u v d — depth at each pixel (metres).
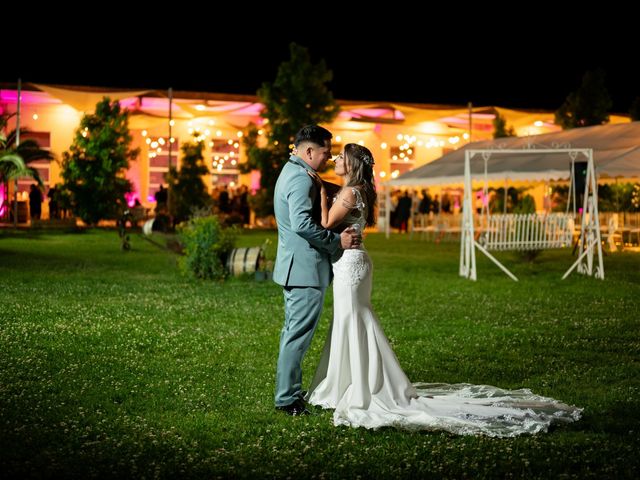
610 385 6.28
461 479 4.14
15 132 28.73
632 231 23.55
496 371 6.79
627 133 17.23
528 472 4.23
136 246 20.98
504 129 32.16
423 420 5.03
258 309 10.09
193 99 30.39
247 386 6.08
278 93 30.62
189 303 10.50
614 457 4.47
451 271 15.90
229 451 4.54
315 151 5.45
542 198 31.92
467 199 15.03
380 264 17.34
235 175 33.66
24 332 7.98
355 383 5.31
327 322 9.27
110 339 7.80
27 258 16.80
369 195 5.55
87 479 4.04
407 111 32.12
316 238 5.22
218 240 13.66
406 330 8.77
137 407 5.42
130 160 30.84
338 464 4.33
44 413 5.15
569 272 14.90
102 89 29.45
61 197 28.52
